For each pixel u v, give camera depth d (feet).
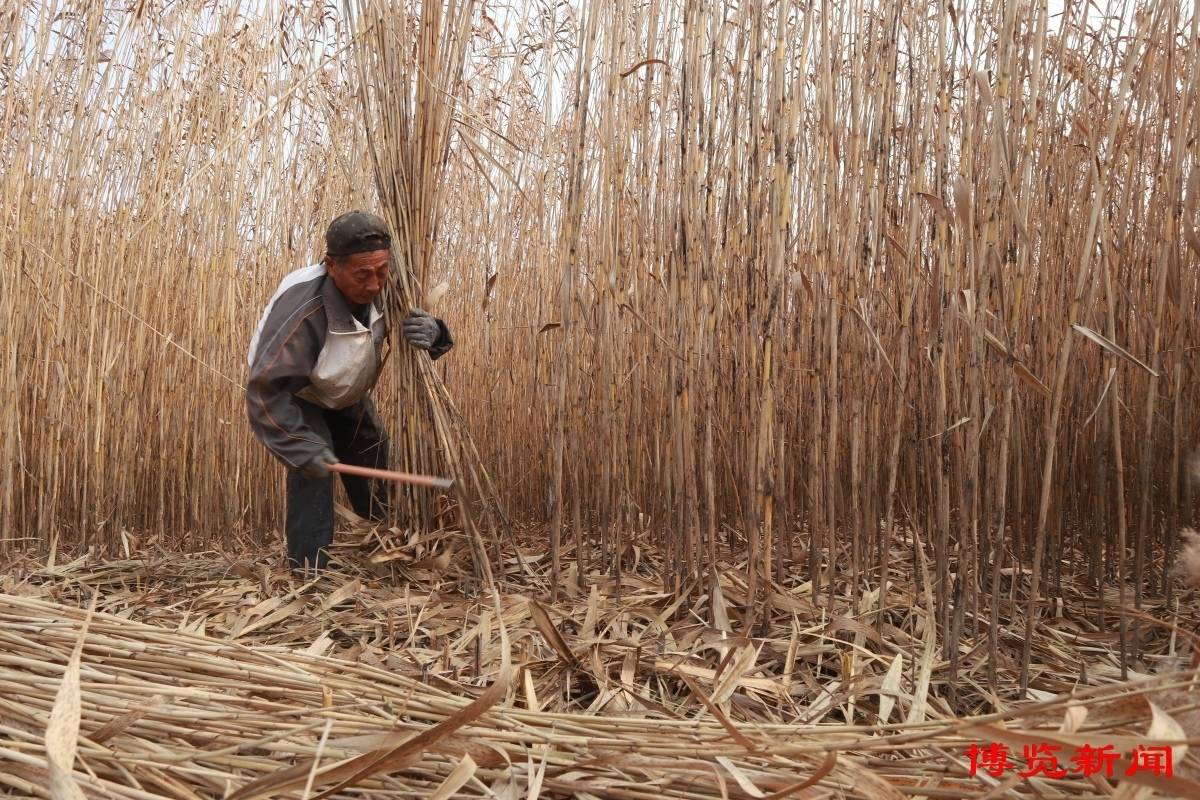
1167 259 5.99
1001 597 7.75
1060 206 7.84
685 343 7.25
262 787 3.31
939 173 5.78
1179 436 7.25
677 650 6.27
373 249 8.03
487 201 13.47
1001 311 5.46
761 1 6.72
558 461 7.79
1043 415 8.42
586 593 8.04
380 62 8.60
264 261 12.48
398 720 4.05
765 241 6.91
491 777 3.74
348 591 7.62
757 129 6.74
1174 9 6.46
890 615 7.11
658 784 3.65
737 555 9.05
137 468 12.14
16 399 10.61
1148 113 7.16
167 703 4.00
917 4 6.69
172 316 11.95
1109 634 6.81
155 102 11.64
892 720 5.14
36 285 10.66
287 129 12.64
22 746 3.49
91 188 11.26
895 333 7.43
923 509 9.01
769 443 6.34
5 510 10.51
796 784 3.53
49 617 4.87
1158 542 9.13
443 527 9.16
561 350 7.86
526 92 13.38
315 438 8.11
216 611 7.53
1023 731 3.15
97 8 10.85
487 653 6.11
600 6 7.76
